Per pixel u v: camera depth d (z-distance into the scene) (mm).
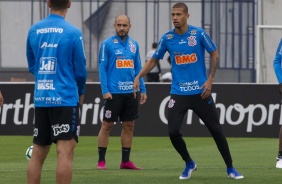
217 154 32781
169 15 62625
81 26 63156
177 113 23797
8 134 41781
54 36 18281
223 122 41062
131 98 27641
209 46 23641
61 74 18250
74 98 18312
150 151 34375
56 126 18188
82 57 18312
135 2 62969
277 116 40750
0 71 63156
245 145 36875
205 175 25109
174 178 24422
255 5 60906
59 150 18141
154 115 41094
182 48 23688
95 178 24469
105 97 27453
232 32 61531
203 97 23578
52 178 24281
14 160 30672
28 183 18562
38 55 18422
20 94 41719
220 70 61531
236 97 41031
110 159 31156
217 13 61750
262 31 48031
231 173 24172
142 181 23719
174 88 23922
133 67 27984
